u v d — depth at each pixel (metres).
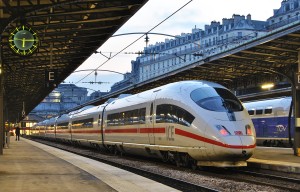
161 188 11.01
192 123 17.88
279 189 13.13
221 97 18.19
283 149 28.06
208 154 17.14
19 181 12.41
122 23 21.97
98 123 32.84
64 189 10.79
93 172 14.84
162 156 21.20
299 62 22.97
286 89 29.06
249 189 13.16
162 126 20.38
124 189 10.79
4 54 28.31
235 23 111.31
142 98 23.69
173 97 19.61
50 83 24.67
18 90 52.56
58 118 57.50
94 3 18.80
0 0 17.02
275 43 22.83
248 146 16.67
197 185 13.42
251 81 32.97
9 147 35.66
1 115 25.05
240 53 25.17
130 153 26.67
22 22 15.15
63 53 29.89
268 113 35.91
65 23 20.91
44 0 18.92
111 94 47.59
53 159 21.25
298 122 22.64
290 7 108.44
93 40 26.17
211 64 28.28
